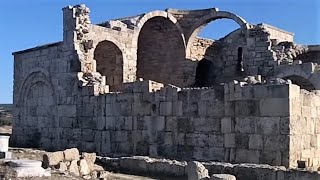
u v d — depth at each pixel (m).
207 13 34.19
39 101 29.66
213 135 19.34
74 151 18.14
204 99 19.78
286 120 17.02
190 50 35.00
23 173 15.20
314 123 18.14
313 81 27.36
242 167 15.10
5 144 21.06
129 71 30.77
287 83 17.09
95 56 31.55
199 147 19.78
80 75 26.42
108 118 23.86
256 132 17.89
